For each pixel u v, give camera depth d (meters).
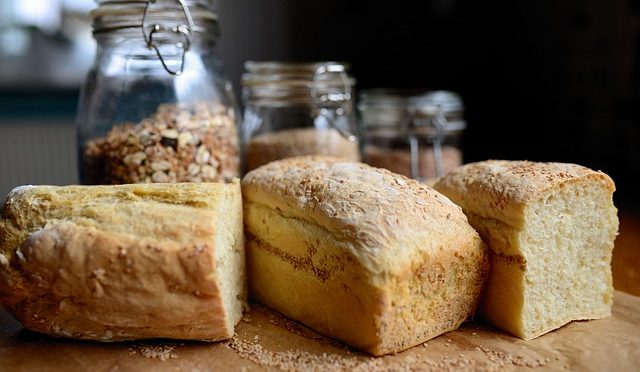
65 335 0.44
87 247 0.42
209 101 0.55
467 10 1.06
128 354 0.43
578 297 0.47
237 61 1.21
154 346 0.44
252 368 0.41
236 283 0.48
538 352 0.43
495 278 0.46
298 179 0.49
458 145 0.71
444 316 0.45
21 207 0.44
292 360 0.42
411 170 0.67
